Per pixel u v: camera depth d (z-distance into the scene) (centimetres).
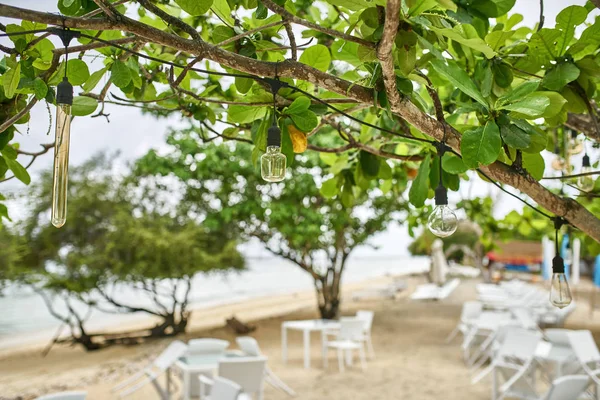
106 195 1420
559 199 172
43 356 1345
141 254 1288
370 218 1391
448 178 205
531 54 175
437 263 2481
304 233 1159
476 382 791
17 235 1342
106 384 838
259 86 167
